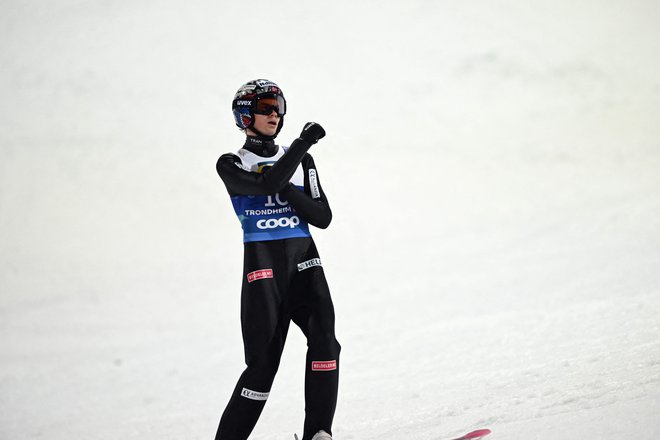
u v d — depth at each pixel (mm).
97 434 18594
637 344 15953
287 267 11086
